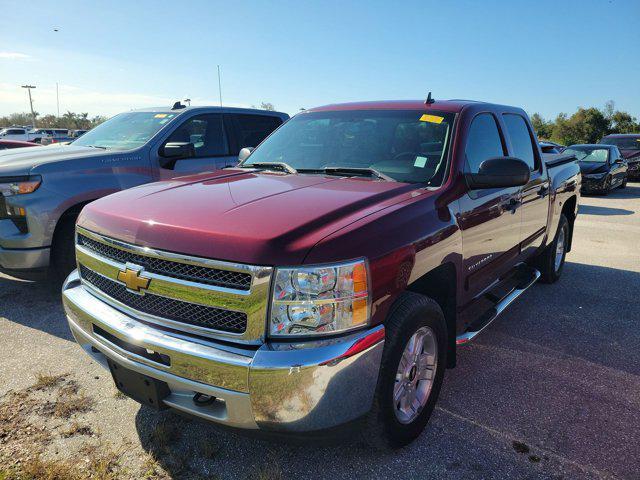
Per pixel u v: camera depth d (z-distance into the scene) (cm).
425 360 275
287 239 208
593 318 464
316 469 250
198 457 257
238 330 211
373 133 349
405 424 258
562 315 470
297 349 203
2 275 553
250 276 204
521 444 273
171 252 220
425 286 292
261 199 254
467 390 329
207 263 211
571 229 590
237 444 268
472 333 323
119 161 522
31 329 409
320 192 270
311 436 214
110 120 657
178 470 247
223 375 206
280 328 206
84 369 346
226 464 252
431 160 315
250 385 201
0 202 442
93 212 271
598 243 802
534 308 488
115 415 292
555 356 383
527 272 463
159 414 294
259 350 203
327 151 354
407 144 331
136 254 234
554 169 514
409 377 261
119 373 247
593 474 251
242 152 415
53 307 457
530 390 331
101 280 262
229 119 661
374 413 233
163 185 301
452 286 297
